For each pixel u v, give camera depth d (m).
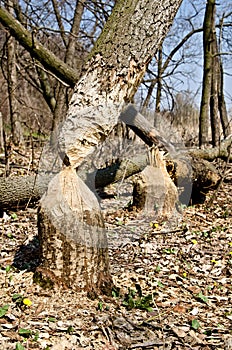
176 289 3.51
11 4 9.48
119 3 3.17
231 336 2.75
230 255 4.39
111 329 2.72
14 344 2.45
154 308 3.10
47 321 2.73
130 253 4.30
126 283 3.49
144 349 2.57
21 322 2.69
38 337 2.54
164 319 2.93
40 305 2.90
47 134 7.57
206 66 9.83
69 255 3.04
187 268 4.00
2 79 10.69
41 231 3.07
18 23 5.37
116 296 3.16
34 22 10.10
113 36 3.09
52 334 2.59
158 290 3.43
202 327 2.86
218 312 3.13
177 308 3.12
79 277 3.06
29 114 9.14
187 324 2.89
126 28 3.08
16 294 2.96
